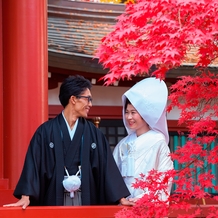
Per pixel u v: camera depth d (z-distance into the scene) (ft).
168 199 16.88
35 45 25.44
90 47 36.60
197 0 15.46
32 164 18.15
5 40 25.68
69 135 18.63
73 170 18.49
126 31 16.56
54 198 18.28
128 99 19.83
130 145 19.77
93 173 18.75
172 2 15.76
